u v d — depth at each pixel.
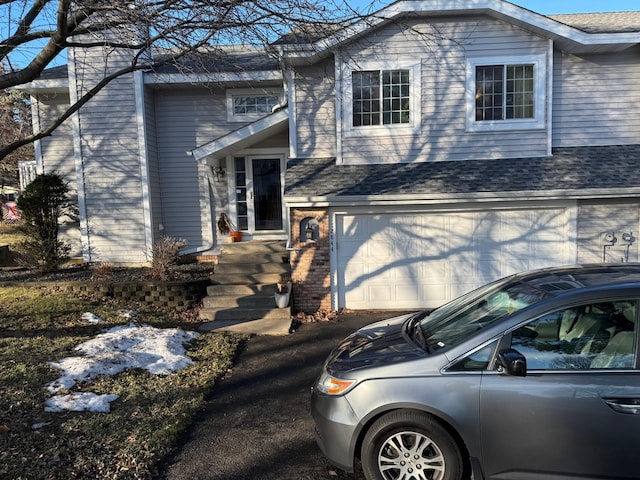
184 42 6.68
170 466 3.73
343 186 9.21
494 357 3.13
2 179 25.83
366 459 3.22
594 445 2.92
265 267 9.79
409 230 9.34
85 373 5.41
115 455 3.78
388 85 9.98
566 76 10.16
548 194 8.77
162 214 12.27
